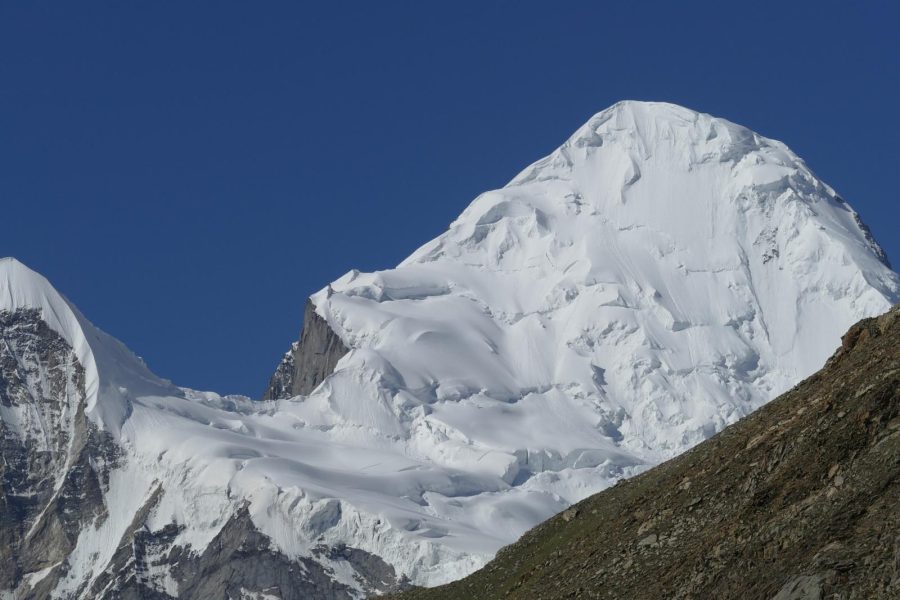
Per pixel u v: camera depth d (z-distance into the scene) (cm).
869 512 11856
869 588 11181
